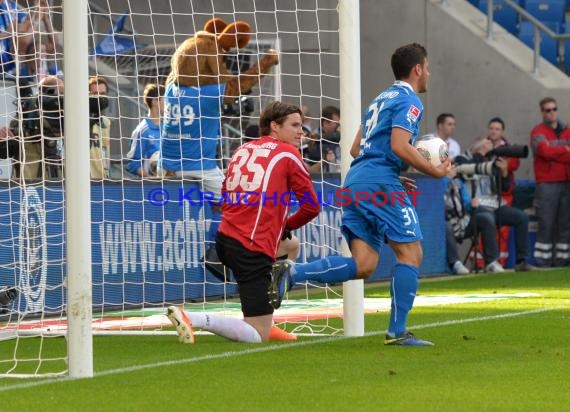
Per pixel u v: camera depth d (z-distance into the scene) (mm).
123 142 37375
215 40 26844
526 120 47906
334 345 18828
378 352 17703
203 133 27312
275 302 17750
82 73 15320
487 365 16094
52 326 22812
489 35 48688
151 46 40000
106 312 26375
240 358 17219
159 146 27438
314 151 32656
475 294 30562
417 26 49469
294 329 21766
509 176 40906
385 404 12891
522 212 40500
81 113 15336
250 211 19266
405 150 17641
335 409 12602
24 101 25672
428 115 49438
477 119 48656
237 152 19625
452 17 48906
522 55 48875
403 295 18359
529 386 14148
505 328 21328
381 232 18109
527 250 40531
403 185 18625
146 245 27469
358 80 20203
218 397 13508
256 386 14320
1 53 24469
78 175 15344
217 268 24281
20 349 19719
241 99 27812
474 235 39438
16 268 24125
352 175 18359
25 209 21344
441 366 16016
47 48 27469
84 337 15492
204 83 26906
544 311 25062
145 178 26812
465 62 48781
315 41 45031
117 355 17984
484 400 13133
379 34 49969
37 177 25297
